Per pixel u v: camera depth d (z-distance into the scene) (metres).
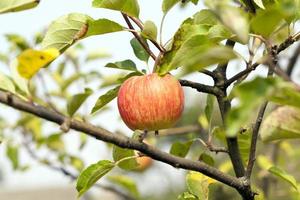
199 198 1.33
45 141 2.31
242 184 1.22
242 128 1.28
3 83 1.10
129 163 1.30
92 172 1.24
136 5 1.23
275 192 2.07
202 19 1.26
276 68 1.12
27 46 1.92
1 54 2.13
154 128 1.26
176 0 1.25
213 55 1.07
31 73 1.12
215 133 1.37
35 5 1.14
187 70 1.09
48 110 1.07
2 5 1.14
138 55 1.34
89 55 2.34
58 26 1.23
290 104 1.08
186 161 1.17
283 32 1.26
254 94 1.00
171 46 1.23
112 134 1.10
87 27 1.22
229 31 1.18
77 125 1.08
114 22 1.22
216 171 1.20
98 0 1.23
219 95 1.26
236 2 1.34
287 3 1.11
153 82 1.25
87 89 1.20
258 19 1.13
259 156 2.00
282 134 1.21
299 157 2.27
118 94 1.27
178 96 1.25
